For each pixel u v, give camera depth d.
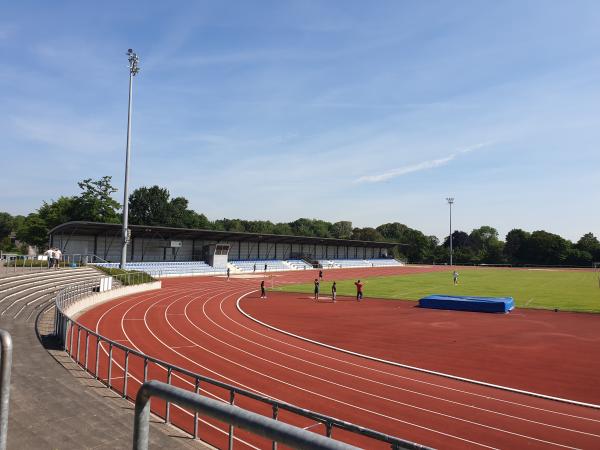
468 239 182.75
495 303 33.44
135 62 45.25
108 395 11.63
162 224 97.06
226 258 71.56
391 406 13.84
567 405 14.24
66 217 67.88
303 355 20.03
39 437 8.28
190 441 9.07
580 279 68.38
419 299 38.84
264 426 1.63
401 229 185.75
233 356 19.36
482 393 15.29
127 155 45.25
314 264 94.50
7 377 2.45
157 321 26.95
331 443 1.44
